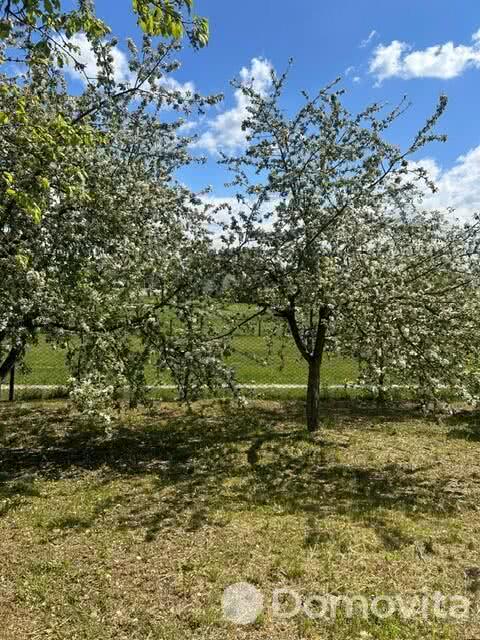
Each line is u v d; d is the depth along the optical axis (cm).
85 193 539
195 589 396
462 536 493
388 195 767
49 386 1160
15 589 393
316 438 825
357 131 766
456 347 686
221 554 448
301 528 501
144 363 698
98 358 632
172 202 767
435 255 729
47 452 745
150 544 465
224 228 775
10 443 783
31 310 570
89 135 495
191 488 609
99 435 828
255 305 792
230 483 630
